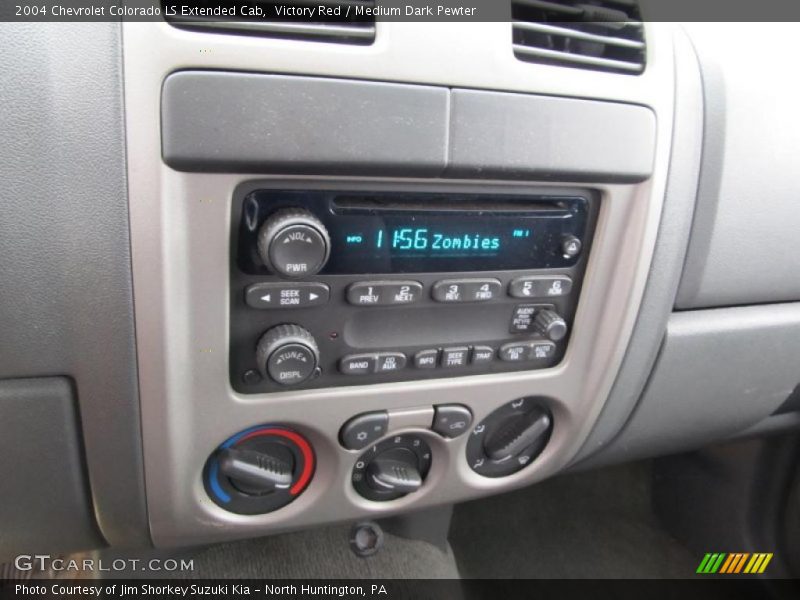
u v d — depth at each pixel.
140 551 0.94
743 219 0.77
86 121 0.49
